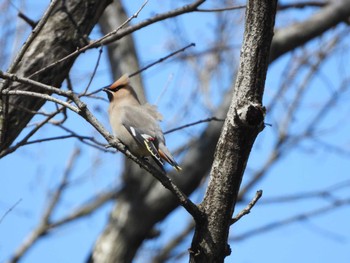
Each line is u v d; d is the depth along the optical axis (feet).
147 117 35.70
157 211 54.75
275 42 59.57
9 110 31.68
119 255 54.44
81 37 33.71
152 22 35.09
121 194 56.24
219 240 24.58
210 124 55.52
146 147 34.68
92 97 33.53
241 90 23.94
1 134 30.91
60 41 33.22
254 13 23.72
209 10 35.47
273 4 23.66
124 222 54.85
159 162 33.86
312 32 59.93
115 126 35.94
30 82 26.45
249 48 23.84
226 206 24.52
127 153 25.41
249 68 23.84
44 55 32.86
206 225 24.63
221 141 24.40
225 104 56.08
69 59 33.32
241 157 24.23
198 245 24.66
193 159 54.60
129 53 57.67
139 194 55.16
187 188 54.60
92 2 34.01
